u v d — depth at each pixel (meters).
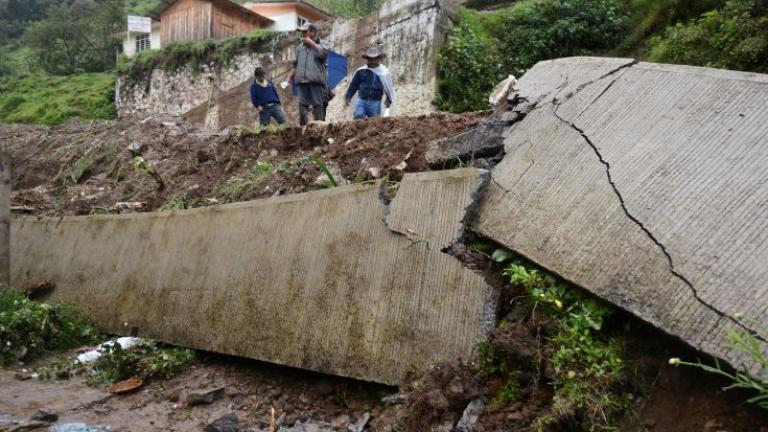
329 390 3.18
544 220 2.69
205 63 16.00
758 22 5.96
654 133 2.65
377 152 4.70
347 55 10.66
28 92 26.23
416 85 9.10
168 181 6.78
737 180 2.27
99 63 30.08
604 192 2.58
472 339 2.60
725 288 2.02
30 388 3.89
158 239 4.92
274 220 3.92
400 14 9.55
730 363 1.86
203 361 4.08
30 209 7.44
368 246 3.22
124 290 5.02
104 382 4.00
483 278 2.67
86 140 9.45
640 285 2.23
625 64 3.12
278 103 7.82
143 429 3.14
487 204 2.96
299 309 3.43
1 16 43.88
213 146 6.79
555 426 2.17
